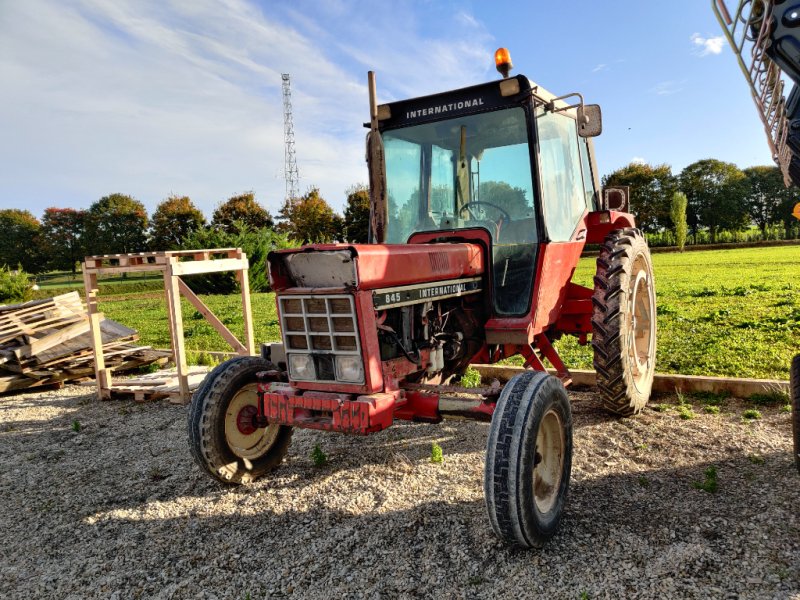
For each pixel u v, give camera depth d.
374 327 2.88
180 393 5.92
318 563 2.75
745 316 9.16
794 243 44.22
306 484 3.72
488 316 3.97
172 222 55.69
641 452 3.92
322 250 2.81
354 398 2.88
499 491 2.57
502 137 4.00
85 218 64.81
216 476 3.57
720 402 4.91
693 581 2.40
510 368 5.95
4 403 6.41
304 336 3.02
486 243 3.92
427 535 2.95
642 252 4.81
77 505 3.59
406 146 4.37
